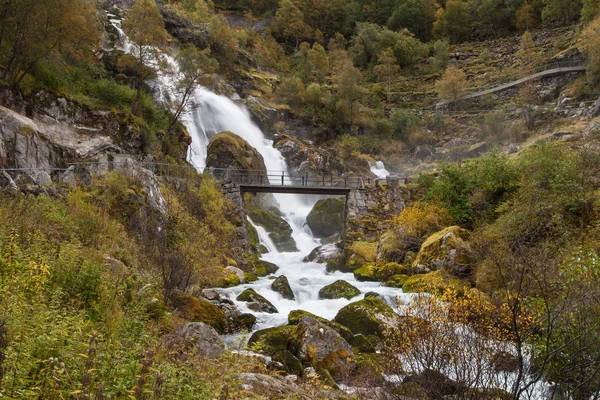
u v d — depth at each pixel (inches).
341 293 831.7
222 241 1059.3
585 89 2475.4
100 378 254.1
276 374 426.0
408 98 3230.8
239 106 2212.1
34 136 965.8
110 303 423.5
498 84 2997.0
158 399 240.4
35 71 1128.2
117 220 766.5
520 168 1130.7
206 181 1197.7
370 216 1262.3
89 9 1466.5
